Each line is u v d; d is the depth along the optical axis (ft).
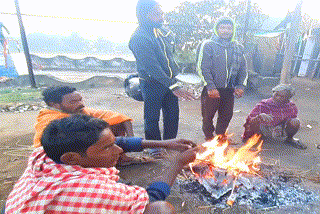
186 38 29.84
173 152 10.62
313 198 7.34
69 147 2.89
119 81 30.01
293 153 10.87
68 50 67.67
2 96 21.65
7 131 13.57
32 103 19.84
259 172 8.45
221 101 11.24
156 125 10.39
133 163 9.52
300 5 19.77
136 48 9.29
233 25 10.14
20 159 10.06
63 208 2.73
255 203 7.05
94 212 2.78
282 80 21.77
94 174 3.01
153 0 9.01
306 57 32.96
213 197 7.30
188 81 25.20
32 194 2.79
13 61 26.37
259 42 26.43
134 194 3.20
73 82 28.68
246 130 12.09
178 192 7.57
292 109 11.44
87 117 3.23
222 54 10.14
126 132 9.14
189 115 17.42
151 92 9.81
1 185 8.07
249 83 26.13
